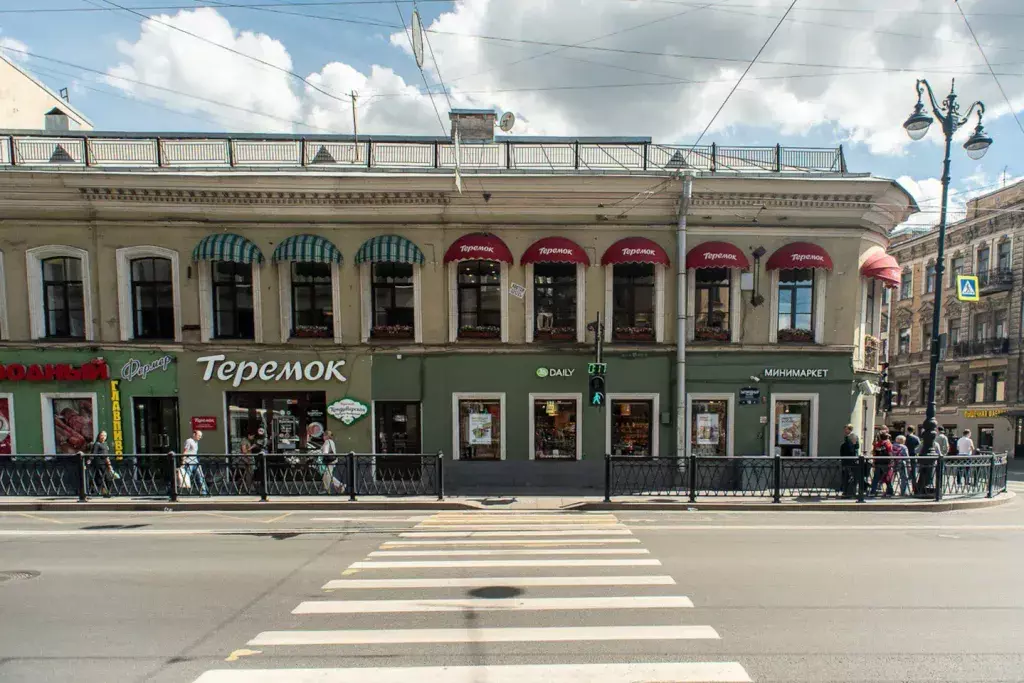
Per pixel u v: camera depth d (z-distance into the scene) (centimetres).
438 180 1307
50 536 838
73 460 1105
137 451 1345
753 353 1341
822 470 1134
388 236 1322
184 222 1327
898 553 734
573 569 654
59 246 1324
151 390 1338
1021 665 417
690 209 1339
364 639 457
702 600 549
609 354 1344
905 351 3462
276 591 579
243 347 1340
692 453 1348
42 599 559
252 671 404
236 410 1357
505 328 1351
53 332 1364
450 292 1351
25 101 1842
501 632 471
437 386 1346
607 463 1101
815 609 526
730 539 811
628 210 1342
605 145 1408
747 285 1342
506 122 1502
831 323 1352
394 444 1366
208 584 603
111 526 912
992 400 2852
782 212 1340
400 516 1001
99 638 464
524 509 1062
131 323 1348
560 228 1348
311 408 1365
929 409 1268
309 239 1307
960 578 625
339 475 1136
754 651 436
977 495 1168
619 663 414
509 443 1347
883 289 1516
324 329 1365
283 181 1298
